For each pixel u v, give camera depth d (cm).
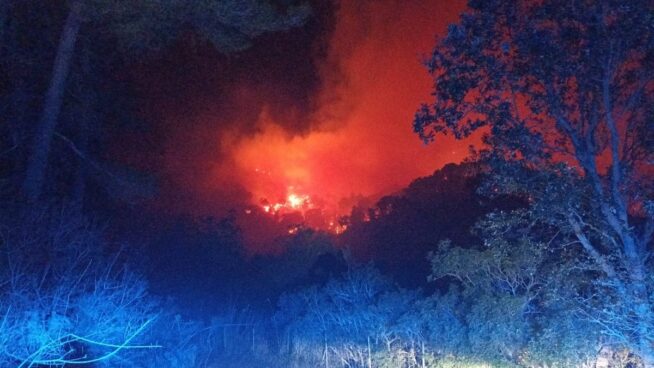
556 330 784
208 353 1273
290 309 1296
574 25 792
